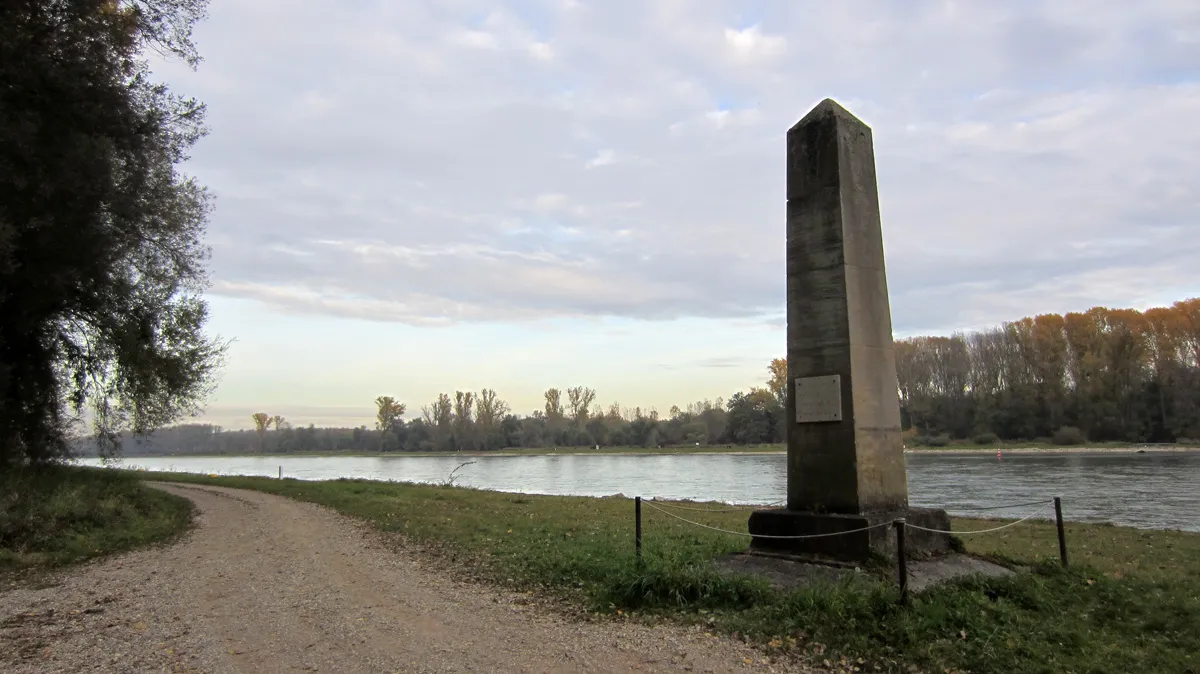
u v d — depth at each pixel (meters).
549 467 80.56
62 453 21.05
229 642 7.07
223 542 14.23
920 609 7.19
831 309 9.88
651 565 8.80
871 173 10.57
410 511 19.36
